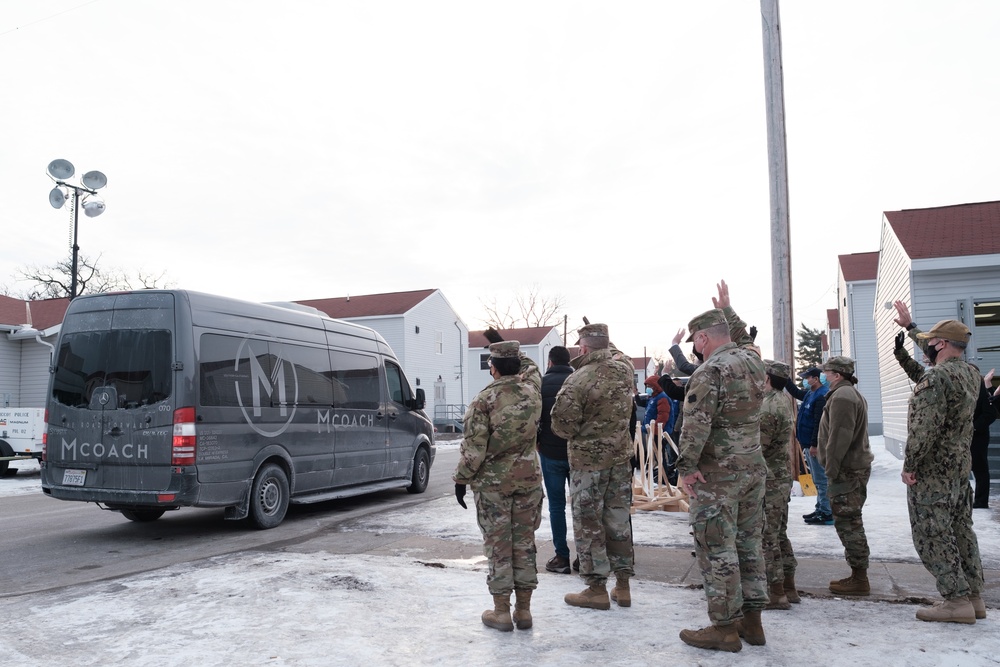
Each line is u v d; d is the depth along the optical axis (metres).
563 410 4.93
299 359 9.70
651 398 11.11
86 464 8.15
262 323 9.16
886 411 19.67
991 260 12.36
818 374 8.60
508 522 4.44
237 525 9.17
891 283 16.58
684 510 9.56
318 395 9.98
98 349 8.29
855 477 5.29
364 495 12.29
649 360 65.50
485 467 4.45
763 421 4.91
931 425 4.52
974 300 12.83
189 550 7.56
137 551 7.57
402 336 40.75
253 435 8.67
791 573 5.06
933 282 13.06
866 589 5.30
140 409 7.95
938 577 4.59
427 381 43.00
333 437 10.18
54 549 7.73
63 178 20.03
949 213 15.22
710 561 4.04
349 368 10.81
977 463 9.33
